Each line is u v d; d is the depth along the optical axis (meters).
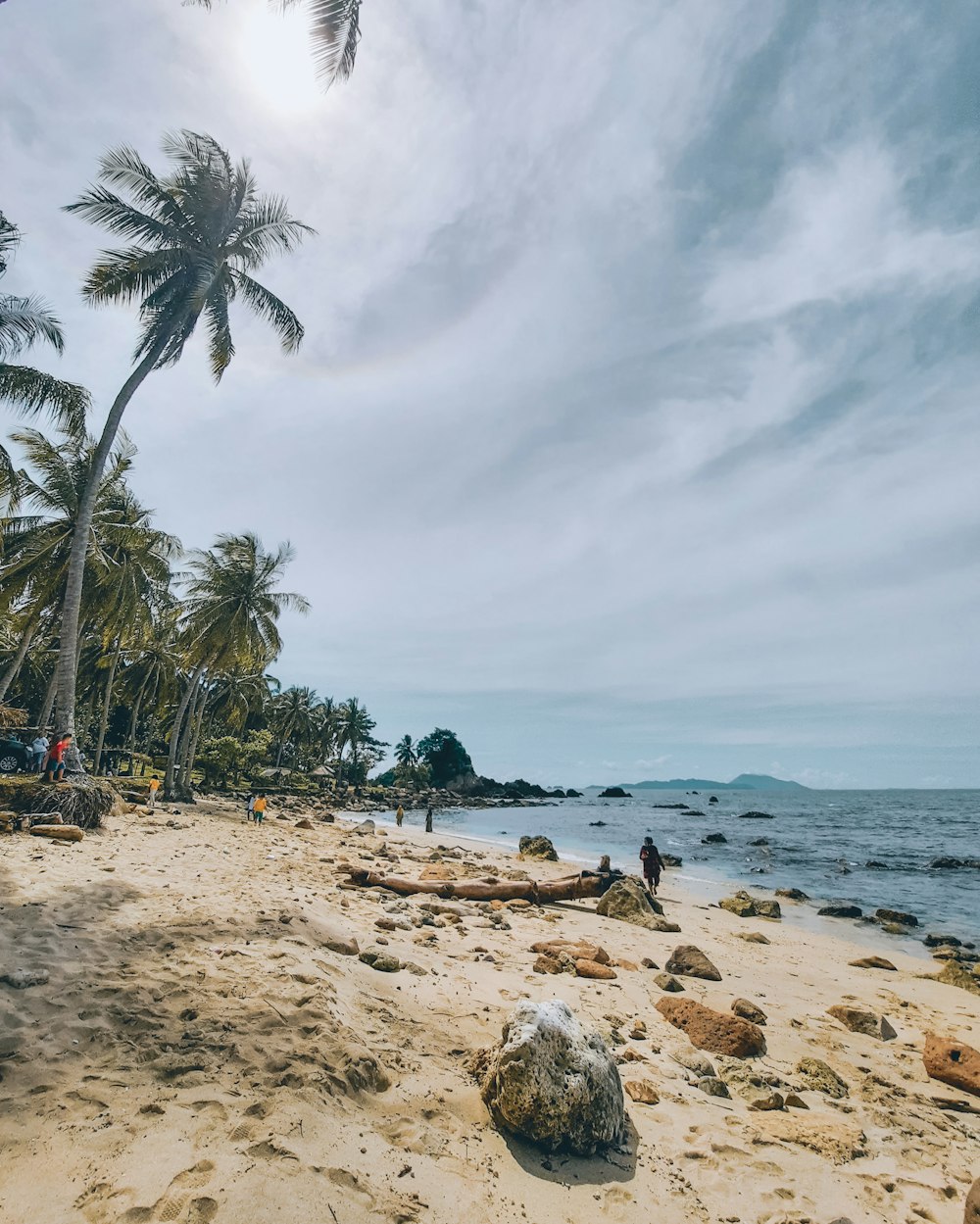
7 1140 3.23
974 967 11.53
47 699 23.64
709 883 22.83
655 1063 5.78
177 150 19.53
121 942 5.98
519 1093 4.14
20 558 22.72
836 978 10.47
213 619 29.94
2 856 8.98
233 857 13.05
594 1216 3.54
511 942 9.98
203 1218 2.88
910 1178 4.32
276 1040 4.53
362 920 9.34
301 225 21.23
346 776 84.69
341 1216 3.07
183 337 20.02
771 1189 4.02
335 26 9.16
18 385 18.45
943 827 53.41
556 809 82.50
